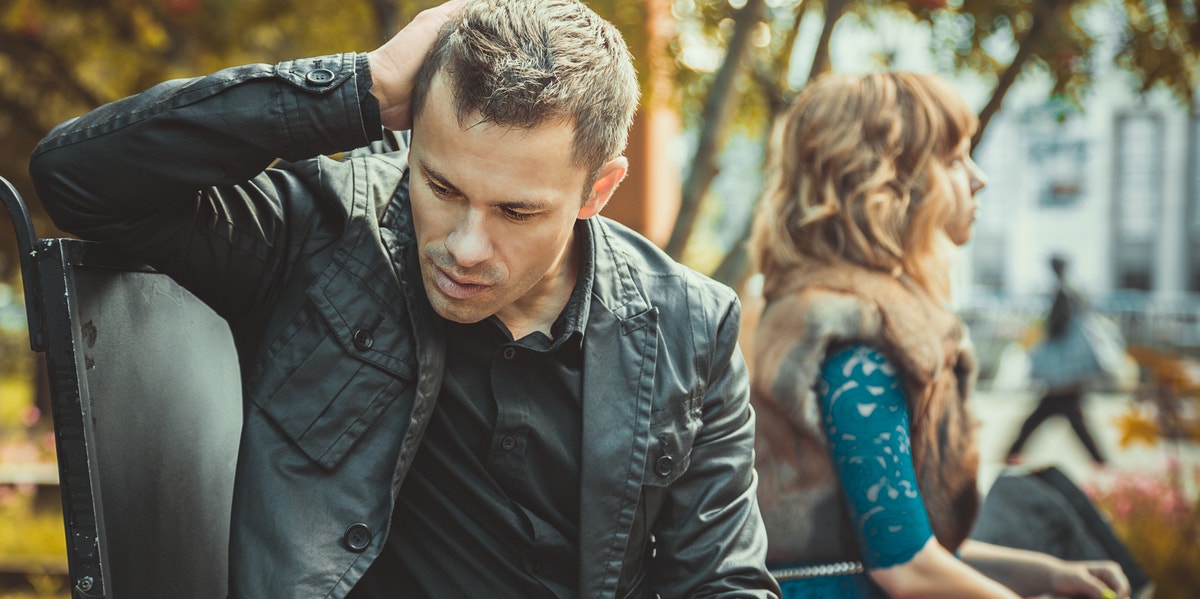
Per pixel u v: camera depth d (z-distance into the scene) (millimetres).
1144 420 4312
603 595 1239
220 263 1200
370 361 1194
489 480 1256
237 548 1152
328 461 1173
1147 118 16500
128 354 1199
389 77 1173
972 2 3678
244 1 4113
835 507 1814
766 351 1865
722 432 1340
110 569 1130
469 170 1069
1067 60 3605
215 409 1429
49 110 5547
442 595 1267
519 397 1255
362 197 1258
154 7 4672
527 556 1264
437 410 1252
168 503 1280
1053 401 7844
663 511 1316
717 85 3252
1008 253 17203
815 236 1903
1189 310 16453
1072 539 2408
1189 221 16625
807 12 3994
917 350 1795
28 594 4676
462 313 1146
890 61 3990
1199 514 4289
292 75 1162
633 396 1264
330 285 1207
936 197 1901
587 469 1239
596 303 1273
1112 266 16922
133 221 1147
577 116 1087
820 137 1941
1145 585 2377
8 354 11492
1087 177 16891
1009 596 1749
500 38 1072
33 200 5727
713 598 1278
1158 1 3689
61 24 5016
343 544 1159
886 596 1847
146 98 1154
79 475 1077
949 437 1871
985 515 2428
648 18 3234
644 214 3650
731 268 3293
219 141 1138
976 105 4969
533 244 1118
